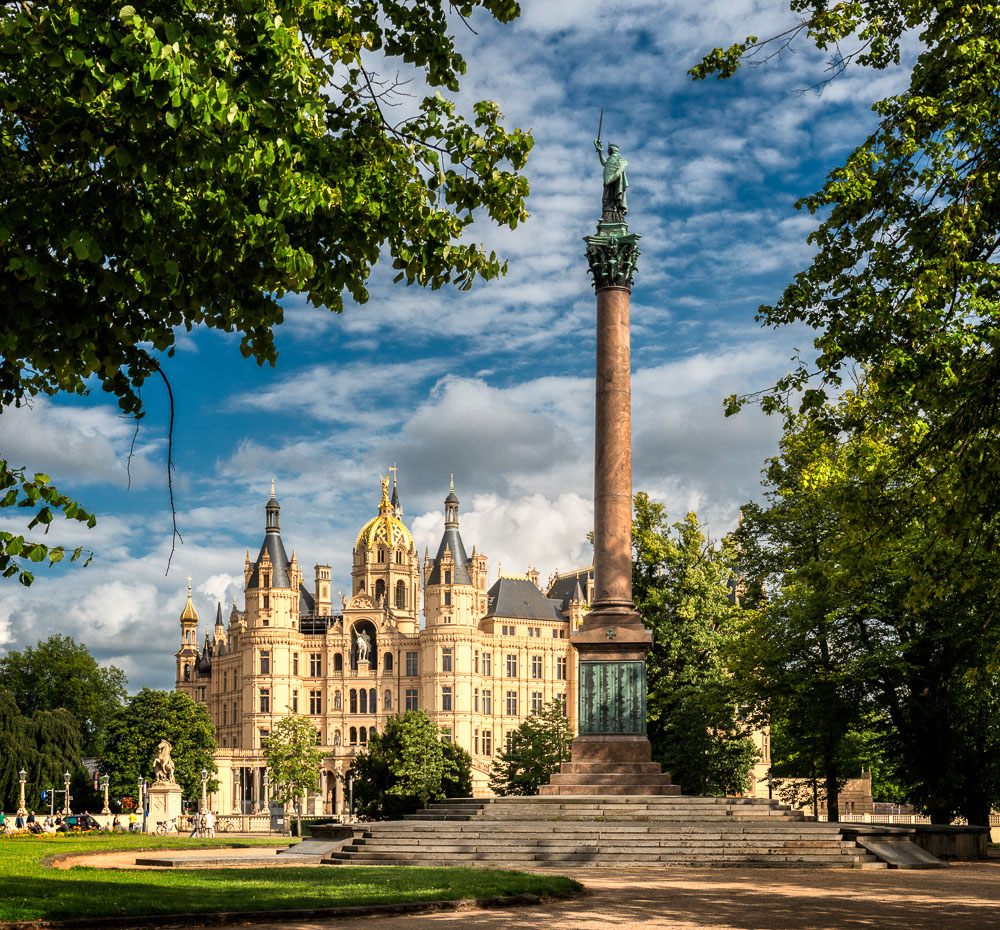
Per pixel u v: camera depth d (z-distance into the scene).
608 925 19.88
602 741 43.34
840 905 23.30
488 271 19.45
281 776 117.81
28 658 144.88
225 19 15.84
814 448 26.31
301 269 15.86
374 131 19.20
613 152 48.19
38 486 15.21
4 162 15.62
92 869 32.25
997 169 22.05
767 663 50.28
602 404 45.34
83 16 13.85
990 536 23.34
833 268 23.62
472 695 165.25
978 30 22.19
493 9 19.47
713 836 35.03
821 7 24.39
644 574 63.03
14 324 15.27
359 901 22.22
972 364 21.53
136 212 15.34
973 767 49.25
